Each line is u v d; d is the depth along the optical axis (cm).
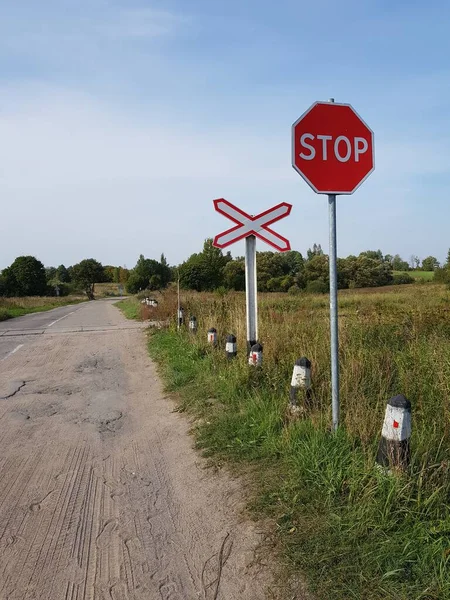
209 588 274
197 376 768
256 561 291
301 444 416
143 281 8094
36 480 436
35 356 1160
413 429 428
